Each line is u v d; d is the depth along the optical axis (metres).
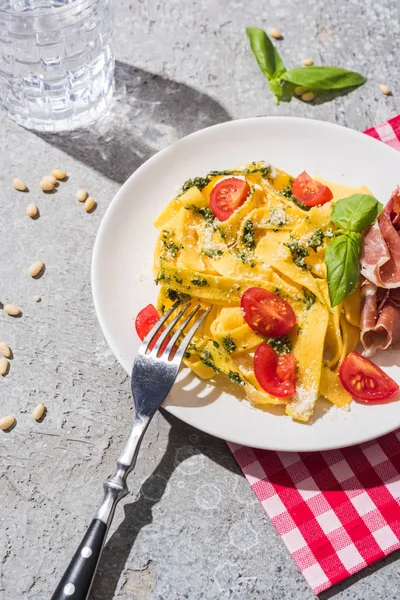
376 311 0.53
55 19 0.58
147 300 0.54
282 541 0.51
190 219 0.55
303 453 0.53
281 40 0.67
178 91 0.65
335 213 0.52
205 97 0.65
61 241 0.59
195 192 0.55
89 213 0.60
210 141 0.59
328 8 0.68
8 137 0.63
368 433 0.50
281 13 0.68
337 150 0.59
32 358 0.56
